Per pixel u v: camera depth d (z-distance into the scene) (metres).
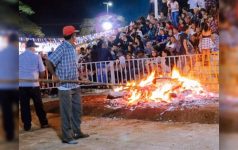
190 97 8.19
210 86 9.88
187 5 11.82
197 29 11.11
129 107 7.95
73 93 5.82
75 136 5.91
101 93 10.95
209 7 11.08
